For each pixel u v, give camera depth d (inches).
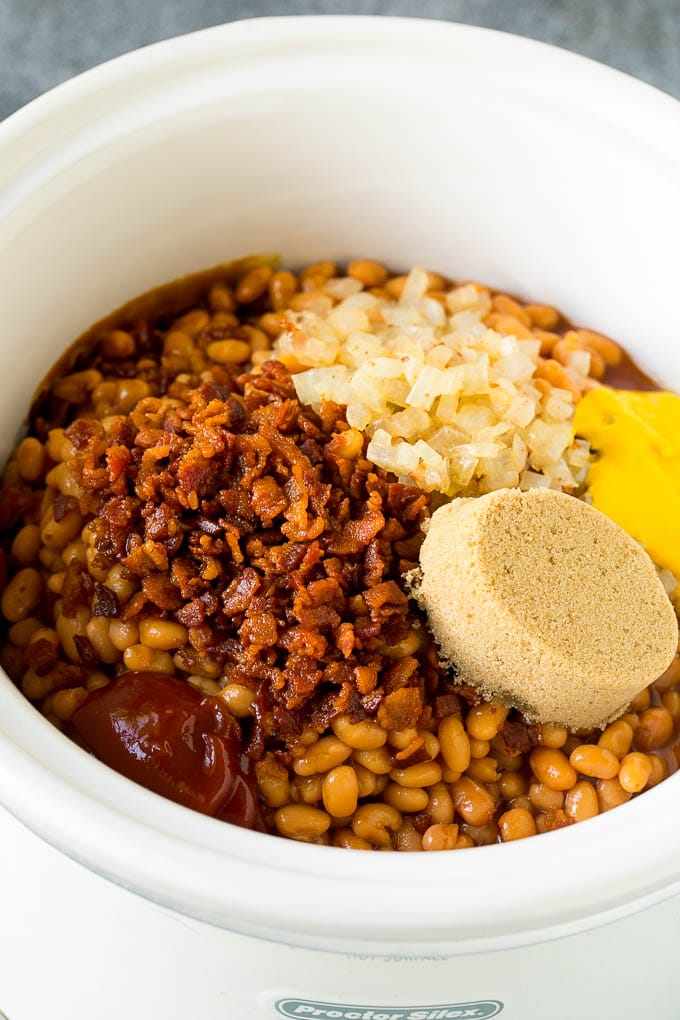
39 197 20.4
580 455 21.1
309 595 18.8
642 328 22.7
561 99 21.6
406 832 19.1
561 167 22.0
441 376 20.5
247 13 27.7
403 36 21.7
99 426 20.6
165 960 17.8
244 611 19.0
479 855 16.2
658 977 18.7
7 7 27.5
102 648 19.4
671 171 21.2
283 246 23.6
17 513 20.8
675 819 16.4
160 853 15.8
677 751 20.0
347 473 19.9
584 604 18.6
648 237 21.9
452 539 18.8
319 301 22.5
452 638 19.0
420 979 17.4
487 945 16.1
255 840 16.2
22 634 20.1
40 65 27.4
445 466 20.1
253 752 18.8
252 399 20.4
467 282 24.0
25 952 18.9
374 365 20.6
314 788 18.8
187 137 21.4
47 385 22.2
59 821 16.0
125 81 21.0
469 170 22.5
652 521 20.6
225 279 23.7
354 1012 17.9
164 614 19.2
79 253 21.5
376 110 21.9
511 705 19.4
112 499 19.6
